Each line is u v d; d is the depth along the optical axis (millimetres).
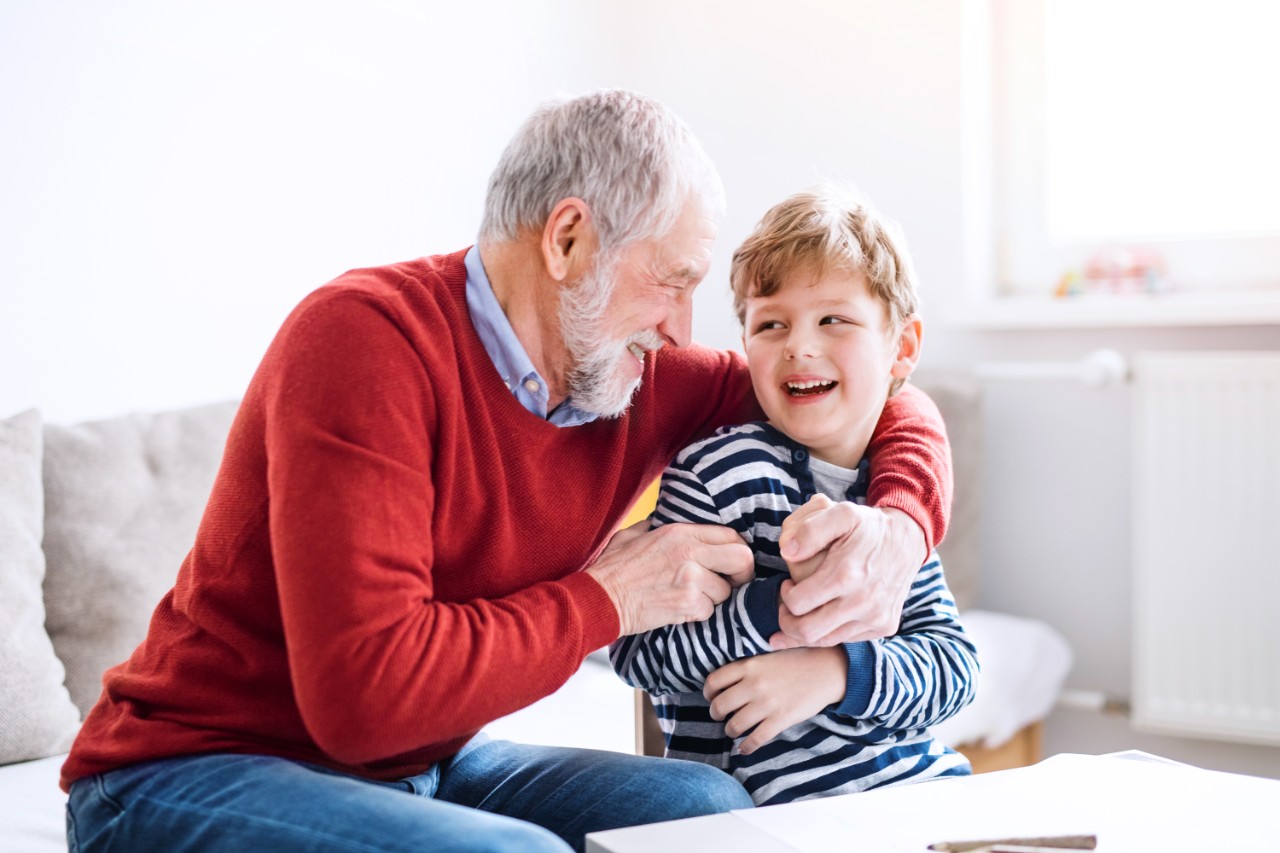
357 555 907
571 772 1127
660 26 2852
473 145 2479
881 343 1196
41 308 1831
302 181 2162
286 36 2125
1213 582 2248
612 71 2830
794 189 2699
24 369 1815
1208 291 2377
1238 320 2223
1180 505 2266
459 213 2459
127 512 1717
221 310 2059
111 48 1895
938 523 1144
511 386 1088
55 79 1832
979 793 920
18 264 1804
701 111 2811
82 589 1650
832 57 2629
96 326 1896
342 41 2215
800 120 2680
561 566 1142
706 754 1177
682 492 1209
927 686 1115
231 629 1010
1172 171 2443
